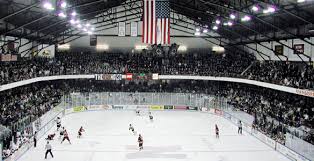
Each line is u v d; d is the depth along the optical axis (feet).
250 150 98.32
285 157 91.86
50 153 87.30
